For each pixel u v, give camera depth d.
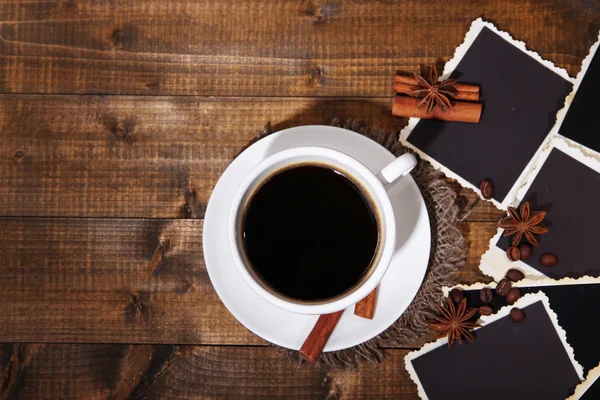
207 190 0.67
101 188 0.67
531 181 0.67
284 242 0.60
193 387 0.67
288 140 0.62
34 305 0.67
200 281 0.67
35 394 0.67
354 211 0.60
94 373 0.67
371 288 0.58
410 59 0.67
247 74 0.67
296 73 0.67
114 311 0.67
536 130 0.67
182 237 0.67
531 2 0.67
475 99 0.66
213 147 0.67
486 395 0.67
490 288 0.67
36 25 0.67
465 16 0.67
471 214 0.67
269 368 0.67
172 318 0.67
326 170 0.59
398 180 0.62
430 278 0.66
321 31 0.67
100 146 0.67
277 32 0.67
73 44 0.67
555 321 0.67
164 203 0.67
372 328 0.62
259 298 0.63
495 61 0.67
